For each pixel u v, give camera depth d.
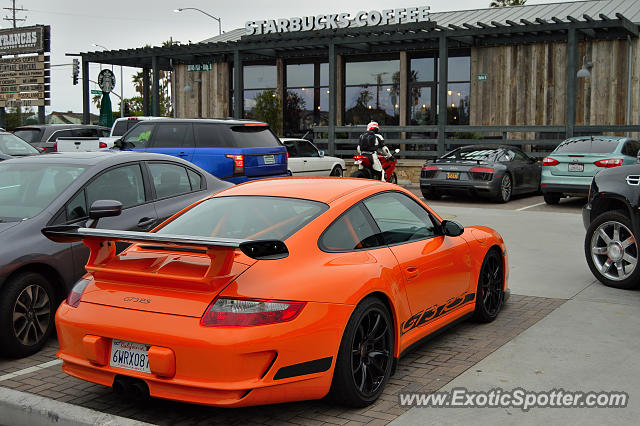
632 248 6.86
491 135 22.78
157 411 4.04
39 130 21.02
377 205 4.59
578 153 14.08
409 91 24.48
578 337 5.31
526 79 22.33
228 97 27.92
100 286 3.88
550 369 4.59
